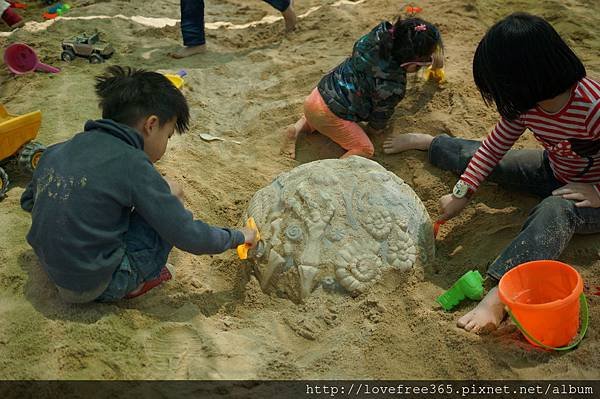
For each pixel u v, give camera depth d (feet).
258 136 12.83
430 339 7.92
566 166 9.21
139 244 8.02
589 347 7.56
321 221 8.63
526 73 7.72
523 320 7.38
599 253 8.90
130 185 7.48
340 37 16.26
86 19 17.69
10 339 7.39
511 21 7.80
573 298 7.20
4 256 8.83
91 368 7.10
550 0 17.81
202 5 15.40
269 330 8.25
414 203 9.18
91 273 7.52
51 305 7.92
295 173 9.32
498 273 8.37
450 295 8.38
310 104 11.88
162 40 16.66
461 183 9.69
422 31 10.99
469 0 17.34
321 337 8.14
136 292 8.31
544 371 7.31
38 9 19.01
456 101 12.92
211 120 13.28
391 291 8.64
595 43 15.57
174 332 7.91
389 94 11.46
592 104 8.18
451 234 10.19
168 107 8.02
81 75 14.58
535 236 8.39
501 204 10.52
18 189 10.62
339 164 9.39
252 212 9.27
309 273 8.50
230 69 15.16
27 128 10.59
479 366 7.43
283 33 16.89
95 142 7.67
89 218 7.39
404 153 11.85
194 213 10.38
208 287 8.96
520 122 9.24
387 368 7.64
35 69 14.69
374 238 8.67
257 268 8.87
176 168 11.45
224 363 7.54
